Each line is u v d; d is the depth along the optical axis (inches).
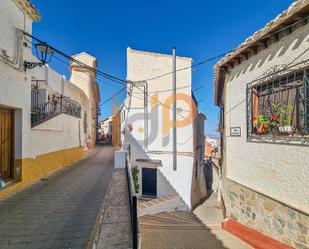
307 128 163.6
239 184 242.8
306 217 158.7
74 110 479.2
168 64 435.5
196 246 197.9
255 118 217.5
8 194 213.0
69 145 423.5
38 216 160.6
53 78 398.6
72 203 188.5
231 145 265.4
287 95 186.4
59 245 120.4
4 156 223.5
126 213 146.1
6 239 127.7
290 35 178.2
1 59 195.8
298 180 166.6
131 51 446.9
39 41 227.9
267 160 200.4
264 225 202.4
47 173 313.9
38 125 278.5
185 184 422.3
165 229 259.9
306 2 146.3
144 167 439.2
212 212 407.5
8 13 208.7
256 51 217.9
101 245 106.0
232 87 263.9
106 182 266.1
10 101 213.3
